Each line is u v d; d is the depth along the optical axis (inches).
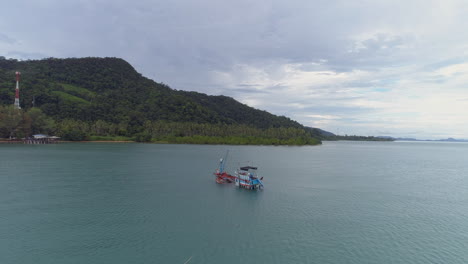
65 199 2608.3
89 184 3267.7
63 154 6471.5
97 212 2250.2
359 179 3976.4
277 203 2603.3
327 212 2365.9
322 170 4825.3
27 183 3267.7
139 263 1478.8
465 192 3228.3
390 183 3720.5
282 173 4407.0
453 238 1876.2
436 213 2405.3
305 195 2938.0
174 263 1488.7
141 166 4793.3
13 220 2053.4
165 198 2696.9
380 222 2153.1
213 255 1576.0
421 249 1707.7
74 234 1820.9
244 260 1528.1
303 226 2031.3
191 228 1948.8
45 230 1879.9
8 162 4992.6
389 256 1614.2
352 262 1536.7
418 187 3486.7
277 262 1514.5
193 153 7509.8
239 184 3282.5
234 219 2139.5
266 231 1923.0
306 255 1599.4
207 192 2979.8
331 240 1806.1
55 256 1539.1
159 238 1777.8
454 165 6190.9
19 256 1535.4
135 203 2512.3
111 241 1726.1
